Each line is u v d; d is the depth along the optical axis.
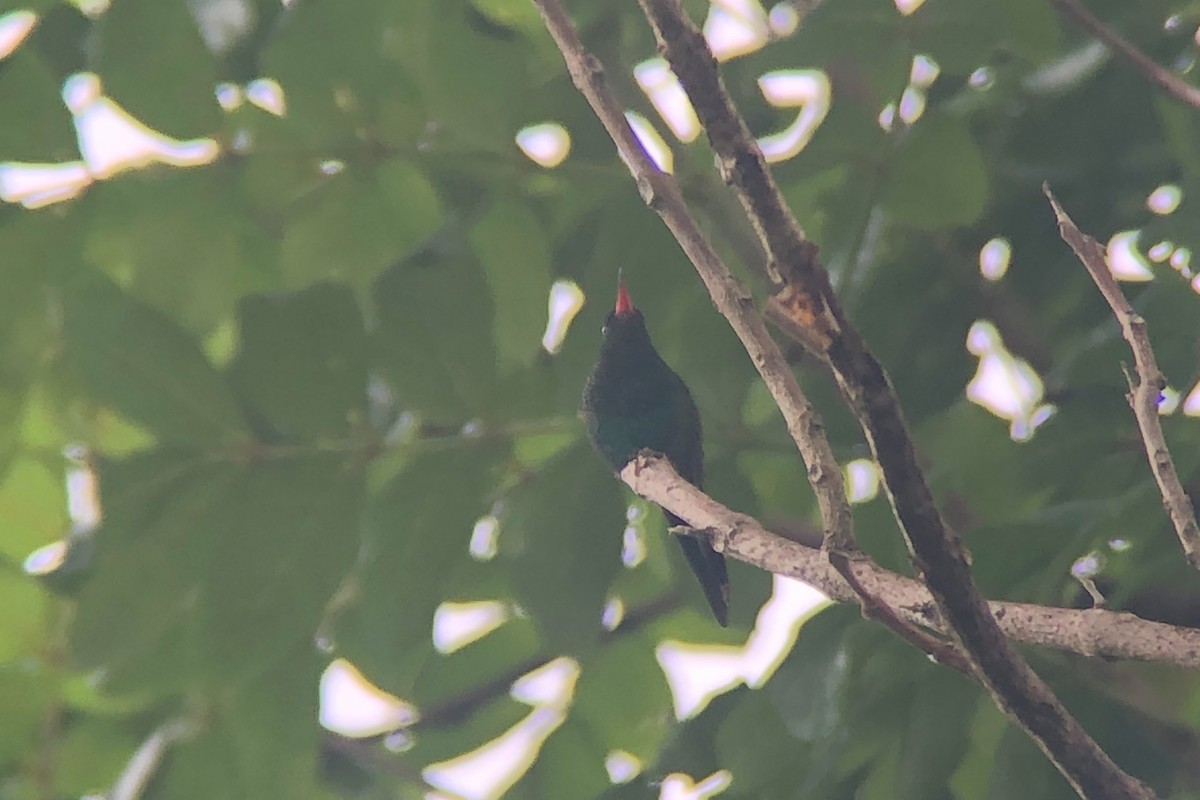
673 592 11.05
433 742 11.70
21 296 9.11
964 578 5.20
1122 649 5.30
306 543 8.94
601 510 9.34
